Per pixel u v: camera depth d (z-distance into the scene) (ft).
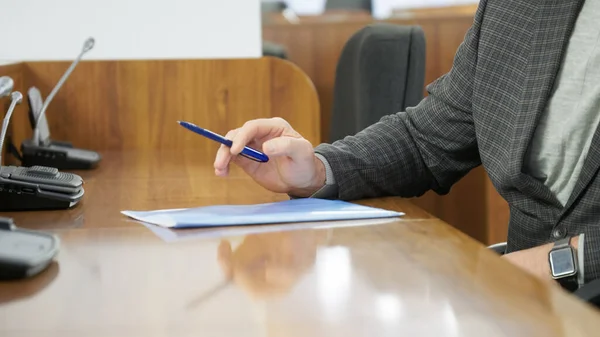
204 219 3.39
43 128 5.93
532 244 4.13
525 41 4.15
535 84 4.03
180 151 6.80
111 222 3.48
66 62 6.72
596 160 3.70
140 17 7.29
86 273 2.62
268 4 17.71
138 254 2.86
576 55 3.98
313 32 10.29
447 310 2.19
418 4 18.74
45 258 2.61
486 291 2.38
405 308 2.22
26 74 6.66
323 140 10.38
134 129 6.91
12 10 7.11
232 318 2.14
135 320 2.14
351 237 3.12
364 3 17.66
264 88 7.01
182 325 2.09
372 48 7.29
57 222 3.48
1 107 5.43
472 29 4.43
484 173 10.11
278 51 9.54
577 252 3.37
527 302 2.26
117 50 7.30
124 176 5.13
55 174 3.97
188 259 2.78
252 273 2.60
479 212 10.19
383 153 4.27
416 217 3.56
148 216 3.51
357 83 7.54
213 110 6.98
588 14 3.99
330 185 4.05
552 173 4.05
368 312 2.18
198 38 7.39
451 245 2.97
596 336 1.98
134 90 6.87
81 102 6.82
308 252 2.87
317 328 2.06
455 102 4.38
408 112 4.59
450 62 10.28
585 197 3.76
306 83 6.98
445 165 4.42
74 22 7.20
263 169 4.02
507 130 4.13
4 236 2.77
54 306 2.27
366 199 4.17
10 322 2.13
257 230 3.26
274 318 2.14
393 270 2.62
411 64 7.37
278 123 4.10
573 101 3.96
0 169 3.84
